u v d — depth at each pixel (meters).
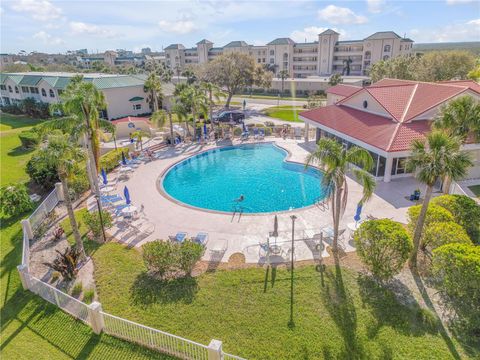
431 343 10.97
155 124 43.28
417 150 14.15
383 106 28.12
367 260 13.86
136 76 58.50
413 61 59.25
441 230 14.53
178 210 21.86
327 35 106.94
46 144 15.16
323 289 13.61
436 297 13.01
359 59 106.00
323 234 17.55
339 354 10.68
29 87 61.88
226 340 11.34
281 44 114.56
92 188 24.36
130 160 32.53
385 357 10.52
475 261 11.69
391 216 20.03
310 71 115.00
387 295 13.13
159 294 13.59
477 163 25.03
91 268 15.55
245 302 13.02
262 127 44.00
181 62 148.50
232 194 25.88
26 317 12.90
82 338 11.78
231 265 15.45
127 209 20.28
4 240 18.84
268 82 66.62
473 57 60.66
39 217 19.84
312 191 26.02
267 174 30.03
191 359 10.65
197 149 36.84
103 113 52.66
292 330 11.62
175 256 14.34
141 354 11.03
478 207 16.44
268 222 19.81
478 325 11.52
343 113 32.78
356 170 14.80
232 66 61.91
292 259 15.21
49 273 15.46
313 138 39.81
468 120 18.14
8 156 35.38
